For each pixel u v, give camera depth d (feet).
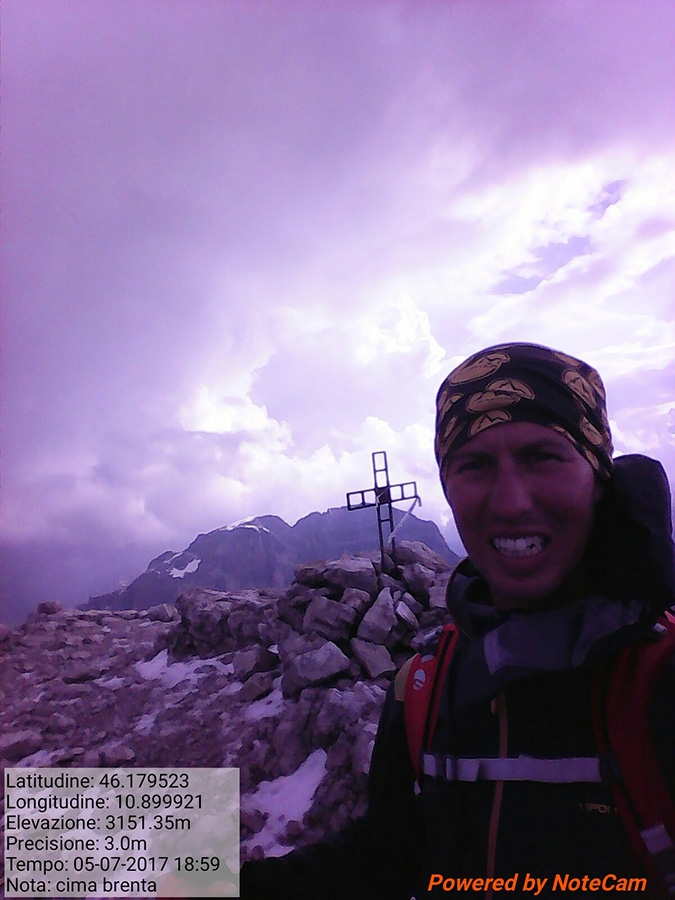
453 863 1.77
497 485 1.82
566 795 1.65
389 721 2.35
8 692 16.69
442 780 1.89
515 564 1.81
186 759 10.61
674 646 1.69
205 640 17.97
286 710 11.35
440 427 2.06
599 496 1.86
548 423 1.79
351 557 15.62
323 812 8.21
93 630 24.93
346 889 2.30
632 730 1.63
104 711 14.46
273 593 20.74
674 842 1.53
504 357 1.95
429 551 15.69
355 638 12.07
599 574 1.85
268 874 2.31
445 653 2.21
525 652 1.76
